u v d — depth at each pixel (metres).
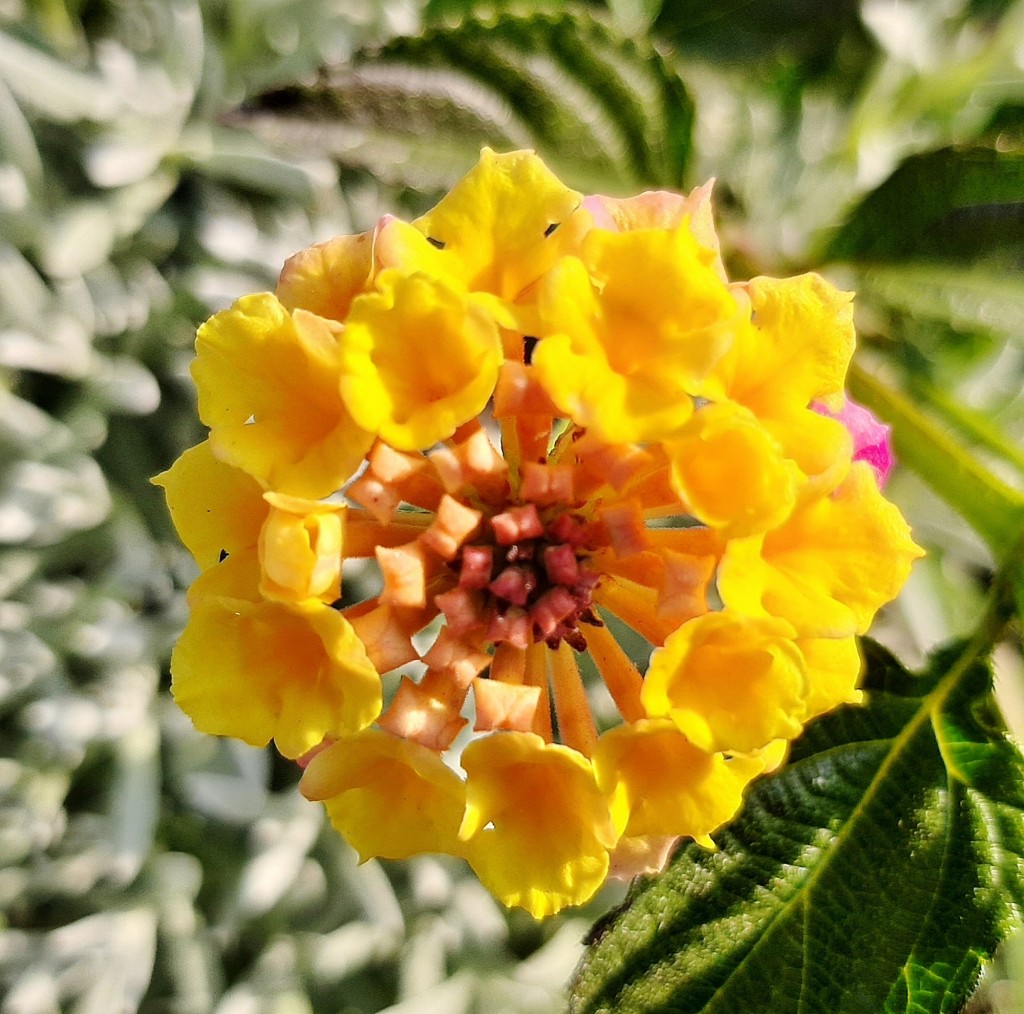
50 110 0.09
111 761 0.11
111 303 0.10
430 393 0.06
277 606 0.06
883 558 0.06
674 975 0.07
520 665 0.06
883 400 0.09
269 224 0.11
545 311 0.05
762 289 0.06
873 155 0.10
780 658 0.05
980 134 0.10
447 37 0.07
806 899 0.07
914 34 0.10
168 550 0.11
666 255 0.05
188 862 0.11
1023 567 0.08
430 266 0.06
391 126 0.07
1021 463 0.09
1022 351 0.10
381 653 0.06
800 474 0.05
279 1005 0.10
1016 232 0.09
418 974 0.11
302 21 0.10
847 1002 0.07
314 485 0.05
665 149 0.08
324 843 0.11
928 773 0.08
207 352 0.06
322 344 0.05
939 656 0.08
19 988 0.10
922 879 0.07
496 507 0.06
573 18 0.07
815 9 0.10
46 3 0.10
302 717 0.06
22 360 0.10
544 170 0.06
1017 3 0.10
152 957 0.11
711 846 0.06
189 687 0.06
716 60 0.10
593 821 0.06
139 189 0.10
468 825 0.05
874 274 0.09
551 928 0.12
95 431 0.10
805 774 0.08
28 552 0.10
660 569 0.06
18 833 0.10
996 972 0.10
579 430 0.06
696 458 0.05
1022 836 0.07
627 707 0.06
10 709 0.10
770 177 0.10
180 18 0.10
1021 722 0.09
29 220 0.09
